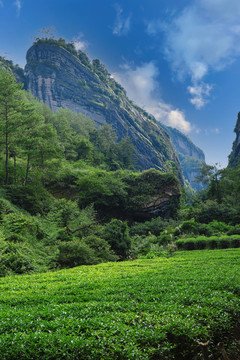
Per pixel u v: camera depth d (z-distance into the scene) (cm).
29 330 490
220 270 1077
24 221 1811
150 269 1212
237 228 3009
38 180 3212
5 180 2934
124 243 2238
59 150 3841
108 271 1209
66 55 15825
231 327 565
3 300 692
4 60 14362
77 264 1592
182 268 1201
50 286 865
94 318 530
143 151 16375
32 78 14438
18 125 3017
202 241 2406
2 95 2850
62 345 422
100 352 411
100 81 17675
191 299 665
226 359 539
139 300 693
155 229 3566
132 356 410
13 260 1304
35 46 15388
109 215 4003
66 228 2181
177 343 502
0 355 401
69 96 14988
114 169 7719
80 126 9250
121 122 16412
